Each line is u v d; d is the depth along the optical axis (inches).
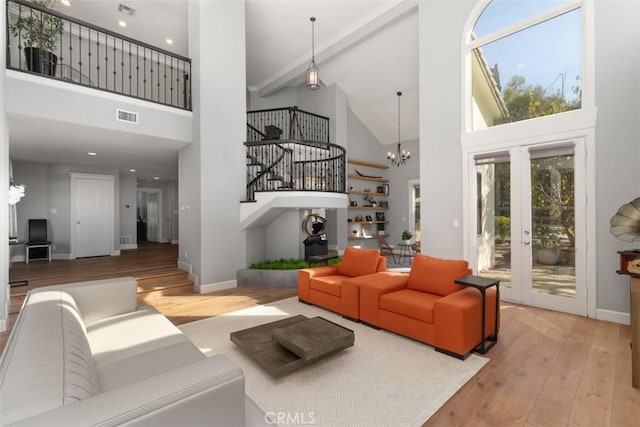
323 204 212.1
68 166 274.4
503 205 170.7
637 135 130.9
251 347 97.7
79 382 41.2
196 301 172.9
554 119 151.9
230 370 44.4
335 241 325.1
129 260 258.1
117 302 102.4
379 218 384.5
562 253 151.6
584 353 107.4
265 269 210.2
